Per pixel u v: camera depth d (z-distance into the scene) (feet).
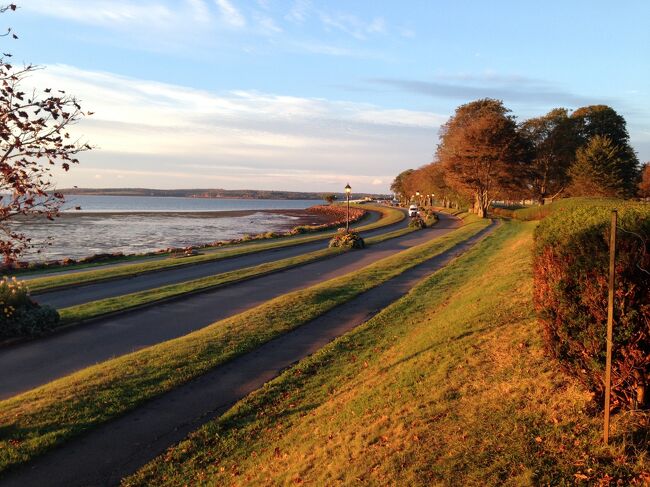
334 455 20.08
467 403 20.79
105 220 307.17
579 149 194.70
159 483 21.09
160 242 179.22
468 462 16.30
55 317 46.57
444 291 56.54
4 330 42.63
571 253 17.46
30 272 88.89
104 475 21.59
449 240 120.06
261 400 29.17
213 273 82.43
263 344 40.70
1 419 26.55
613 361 16.30
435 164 289.12
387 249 115.55
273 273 81.46
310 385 31.04
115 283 72.59
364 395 26.05
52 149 20.01
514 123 197.26
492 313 34.30
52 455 23.29
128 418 27.27
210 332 43.39
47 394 29.91
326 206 561.84
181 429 25.93
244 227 264.93
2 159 19.21
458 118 229.45
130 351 40.93
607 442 15.47
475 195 232.12
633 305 15.87
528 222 145.48
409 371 27.32
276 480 19.66
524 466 15.39
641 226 15.96
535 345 24.79
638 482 13.74
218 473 21.58
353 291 61.00
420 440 18.69
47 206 20.79
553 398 18.95
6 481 21.11
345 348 38.11
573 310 17.46
